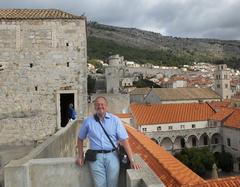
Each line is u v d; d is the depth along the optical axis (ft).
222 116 230.89
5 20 66.39
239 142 208.23
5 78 67.10
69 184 23.90
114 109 128.88
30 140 67.51
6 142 67.00
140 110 226.79
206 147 224.12
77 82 69.00
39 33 67.56
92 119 23.29
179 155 207.31
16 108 67.46
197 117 232.94
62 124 75.41
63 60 68.49
